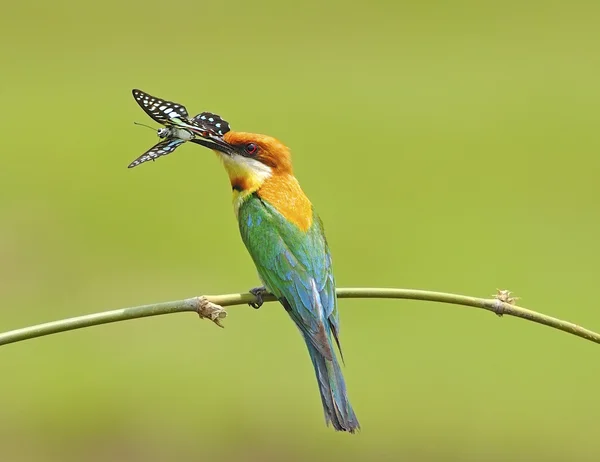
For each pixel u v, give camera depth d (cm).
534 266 1661
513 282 1595
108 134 2234
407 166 2142
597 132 2392
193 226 1777
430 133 2373
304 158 2183
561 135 2375
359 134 2350
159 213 1825
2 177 1966
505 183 2064
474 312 1478
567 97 2628
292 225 747
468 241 1772
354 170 2116
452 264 1667
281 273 735
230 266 1627
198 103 2486
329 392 688
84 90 2553
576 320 1467
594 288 1568
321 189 2005
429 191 2017
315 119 2433
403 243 1748
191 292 1537
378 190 2005
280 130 2342
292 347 1373
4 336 570
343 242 1752
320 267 735
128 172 2006
